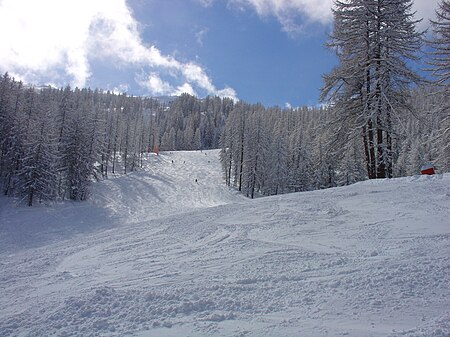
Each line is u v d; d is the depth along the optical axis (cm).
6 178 4225
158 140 11475
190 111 17650
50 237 2938
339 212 1080
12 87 4803
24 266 981
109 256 948
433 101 1939
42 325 460
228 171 6488
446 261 585
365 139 1680
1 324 483
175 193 5516
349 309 446
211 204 5072
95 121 5291
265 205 1368
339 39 1717
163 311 475
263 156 5800
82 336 419
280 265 661
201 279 614
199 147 13362
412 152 4600
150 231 1277
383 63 1606
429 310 428
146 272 705
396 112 1582
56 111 4950
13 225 3181
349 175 4884
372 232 841
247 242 882
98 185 5325
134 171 7075
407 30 1617
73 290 634
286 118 8600
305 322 416
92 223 3594
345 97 1722
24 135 4203
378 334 371
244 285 561
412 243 714
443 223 831
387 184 1363
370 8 1655
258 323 421
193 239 1023
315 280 562
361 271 581
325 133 1777
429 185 1230
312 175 5466
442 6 1972
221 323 428
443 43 1961
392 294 482
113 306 504
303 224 1003
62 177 4469
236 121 6300
